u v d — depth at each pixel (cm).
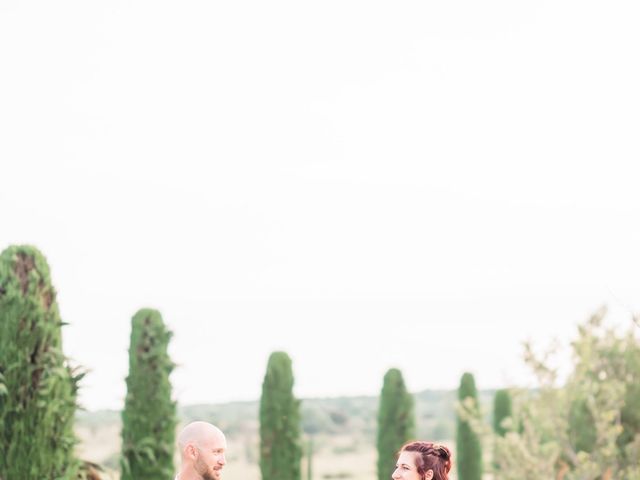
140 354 1597
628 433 1134
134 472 1560
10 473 903
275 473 2036
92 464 1130
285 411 2064
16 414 912
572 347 1148
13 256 932
